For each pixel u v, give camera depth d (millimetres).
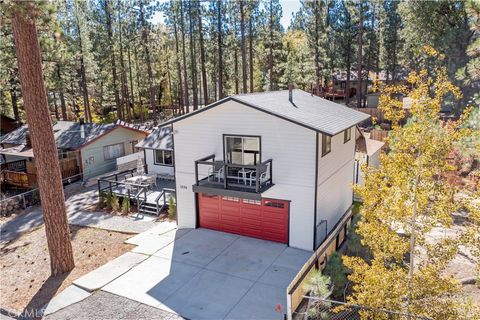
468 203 7258
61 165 22281
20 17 10039
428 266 7312
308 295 10016
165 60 47312
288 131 12391
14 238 15281
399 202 7484
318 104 16156
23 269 12359
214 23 35094
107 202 18172
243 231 14117
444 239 7484
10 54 23078
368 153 19344
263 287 10469
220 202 14391
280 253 12547
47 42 22031
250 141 13234
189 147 14516
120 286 10734
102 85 40531
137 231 15133
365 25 39125
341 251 14570
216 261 12117
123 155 26328
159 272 11500
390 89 8242
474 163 12859
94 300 10102
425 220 7461
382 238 7723
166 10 38812
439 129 7297
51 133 11305
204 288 10492
